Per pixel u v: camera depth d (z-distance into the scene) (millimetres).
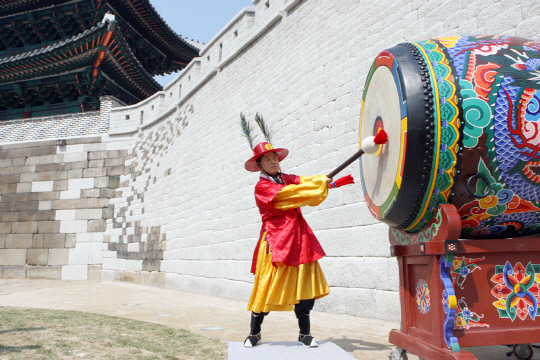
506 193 2082
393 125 2232
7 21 19719
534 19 3967
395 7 5531
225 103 9547
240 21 9281
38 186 14539
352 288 5477
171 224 11203
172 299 7812
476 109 2014
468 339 2068
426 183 2061
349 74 6098
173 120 12211
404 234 2547
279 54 7879
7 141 15648
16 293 8969
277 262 2902
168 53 23375
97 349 3154
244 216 8109
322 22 6844
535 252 2176
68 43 15797
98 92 18047
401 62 2195
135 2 18594
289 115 7344
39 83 18469
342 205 5824
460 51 2191
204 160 10086
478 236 2375
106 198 13953
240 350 2963
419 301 2398
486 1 4434
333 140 6215
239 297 7840
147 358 2900
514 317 2123
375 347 3234
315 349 2957
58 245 13922
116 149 14258
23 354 2920
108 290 9734
